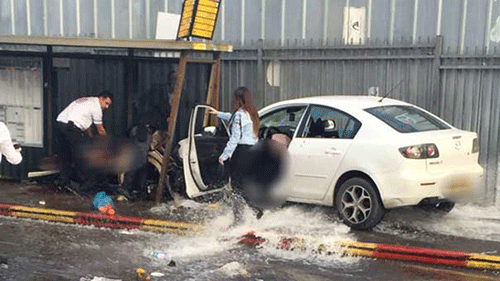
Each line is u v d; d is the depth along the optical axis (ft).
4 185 32.55
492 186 27.78
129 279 18.67
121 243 22.38
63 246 22.00
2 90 32.86
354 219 22.99
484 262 19.40
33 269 19.56
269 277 18.81
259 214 24.26
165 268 19.61
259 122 24.85
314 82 31.27
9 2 36.63
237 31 32.71
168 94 32.89
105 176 29.50
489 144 27.84
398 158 21.63
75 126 28.86
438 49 28.17
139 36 34.60
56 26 35.96
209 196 27.61
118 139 28.76
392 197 21.83
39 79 32.19
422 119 24.06
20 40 27.55
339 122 24.03
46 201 28.53
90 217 24.93
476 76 27.84
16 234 23.56
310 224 23.95
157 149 28.73
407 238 22.24
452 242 21.77
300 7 31.27
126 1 34.60
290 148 24.52
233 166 23.61
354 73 30.32
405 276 18.90
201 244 22.16
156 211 26.37
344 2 30.35
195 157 26.05
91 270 19.47
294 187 24.41
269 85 32.27
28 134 32.86
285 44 31.78
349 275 19.01
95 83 33.94
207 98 30.53
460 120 28.32
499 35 27.37
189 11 27.63
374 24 29.89
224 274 18.99
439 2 28.40
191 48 25.76
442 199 22.11
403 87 29.27
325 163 23.52
